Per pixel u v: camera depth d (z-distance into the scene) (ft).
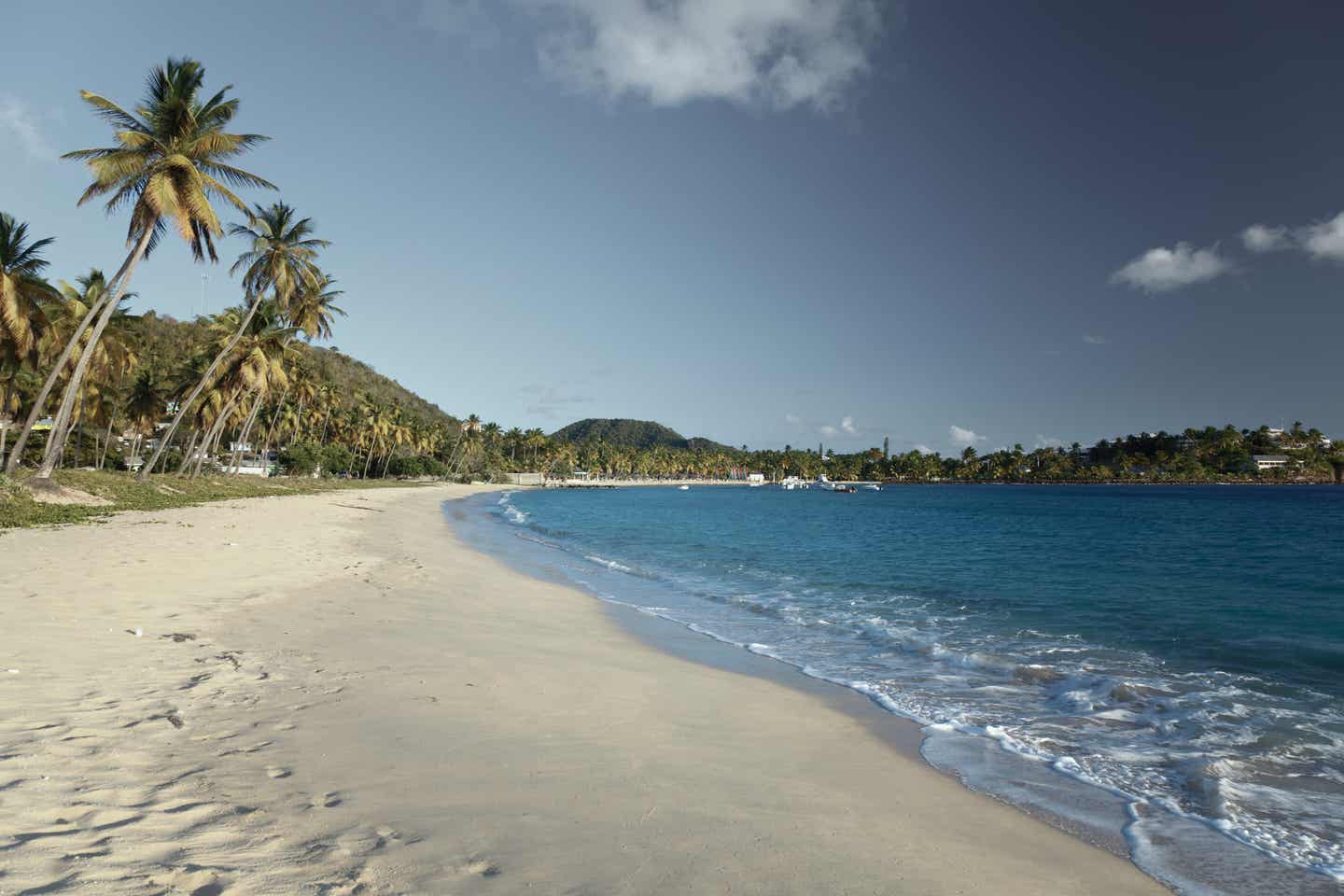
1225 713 28.63
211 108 98.17
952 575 76.95
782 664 36.96
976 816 19.02
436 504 230.07
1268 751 24.45
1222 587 67.97
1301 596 61.77
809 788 20.11
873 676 34.53
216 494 146.20
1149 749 24.59
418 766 18.57
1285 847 17.72
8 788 14.69
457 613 44.16
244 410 211.20
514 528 142.92
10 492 83.66
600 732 23.29
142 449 247.70
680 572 77.87
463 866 13.52
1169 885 15.78
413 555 75.10
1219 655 39.37
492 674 29.50
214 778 16.44
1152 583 70.49
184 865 12.36
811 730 26.03
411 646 33.35
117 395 183.83
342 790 16.61
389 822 15.14
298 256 141.69
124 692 22.27
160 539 64.39
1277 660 38.24
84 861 12.12
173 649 28.19
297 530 88.22
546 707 25.53
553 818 16.20
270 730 20.22
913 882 14.83
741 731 25.21
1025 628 47.50
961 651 40.01
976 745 24.91
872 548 111.86
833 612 52.90
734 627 46.75
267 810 15.08
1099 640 43.47
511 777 18.47
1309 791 21.18
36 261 100.42
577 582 66.64
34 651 25.71
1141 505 309.42
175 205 90.17
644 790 18.54
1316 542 122.62
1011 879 15.47
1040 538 135.54
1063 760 23.47
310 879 12.39
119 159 91.25
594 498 396.57
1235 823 18.94
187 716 20.70
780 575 76.18
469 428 524.11
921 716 28.19
